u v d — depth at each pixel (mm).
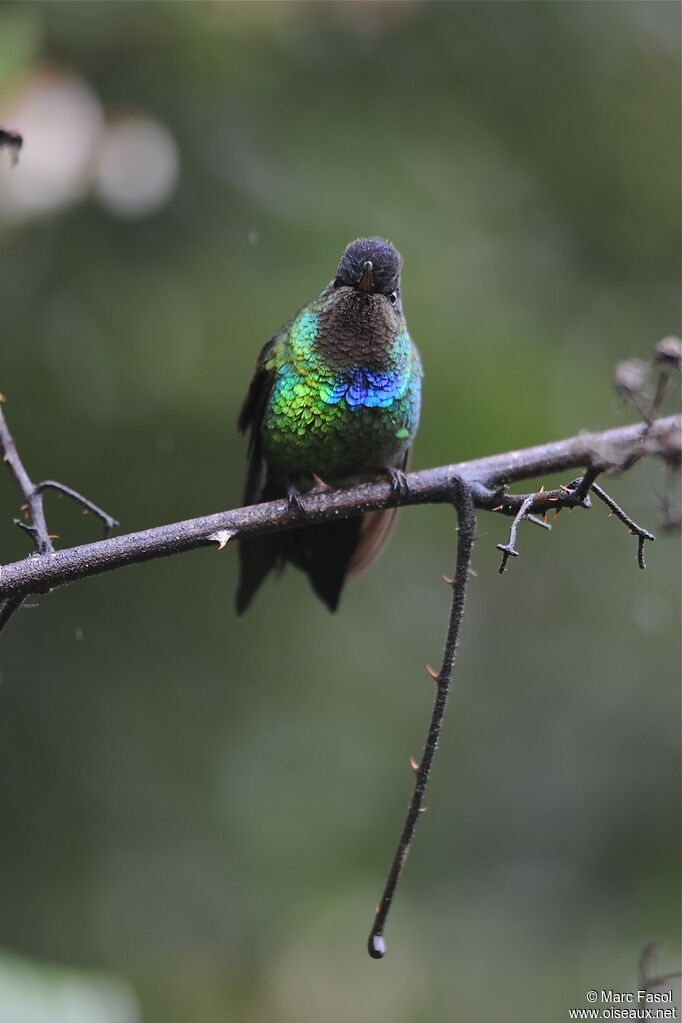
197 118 11188
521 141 12695
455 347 11328
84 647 11633
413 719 12727
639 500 13320
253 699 12062
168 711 11750
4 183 9148
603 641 13180
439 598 13234
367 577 12914
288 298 10945
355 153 11734
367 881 12023
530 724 12930
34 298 10891
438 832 12484
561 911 12125
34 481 10766
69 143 9172
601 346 12383
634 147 12852
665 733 12625
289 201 11297
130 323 10922
